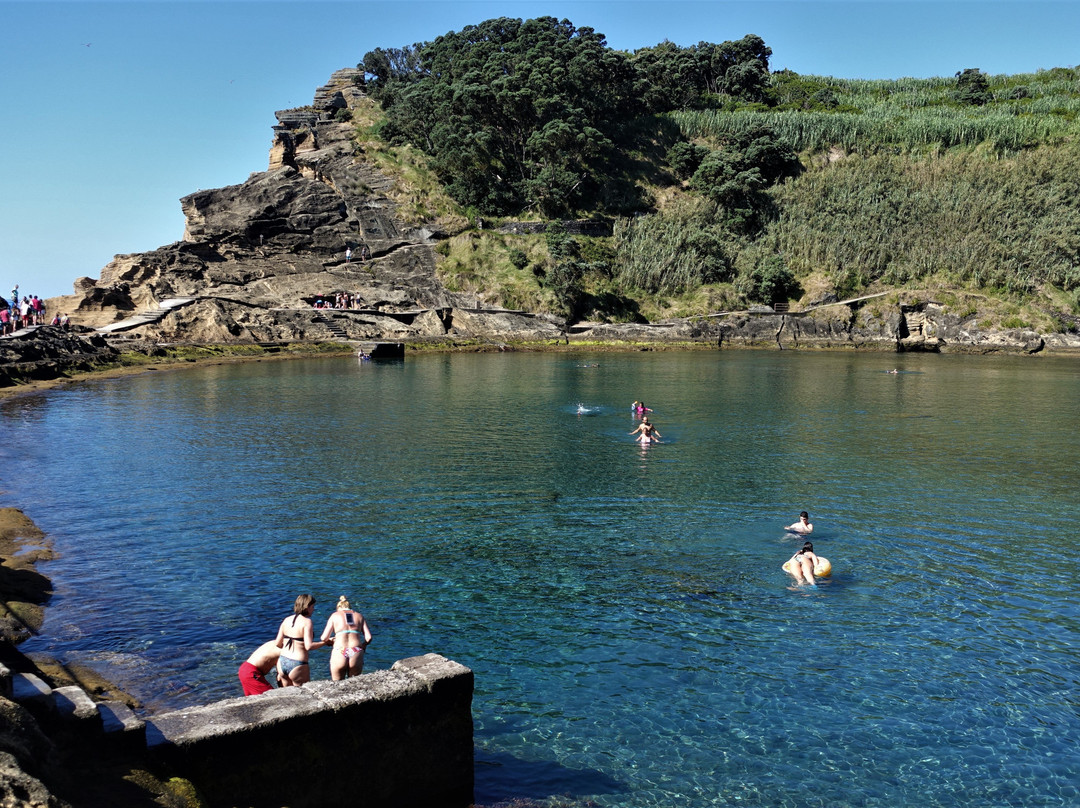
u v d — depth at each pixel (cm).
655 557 2434
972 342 11662
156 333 9019
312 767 1114
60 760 960
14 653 1518
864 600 2117
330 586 2162
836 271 12900
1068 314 11819
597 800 1280
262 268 11538
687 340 11794
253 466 3581
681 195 15038
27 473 3391
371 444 4119
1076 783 1359
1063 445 4225
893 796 1320
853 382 7400
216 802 1046
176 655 1730
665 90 17212
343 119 15125
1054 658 1798
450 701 1227
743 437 4434
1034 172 13650
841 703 1605
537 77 13688
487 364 9069
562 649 1819
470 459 3781
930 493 3200
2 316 6794
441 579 2231
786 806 1291
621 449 4053
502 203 13612
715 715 1555
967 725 1530
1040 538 2634
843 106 17775
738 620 1988
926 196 13612
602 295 12288
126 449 3916
